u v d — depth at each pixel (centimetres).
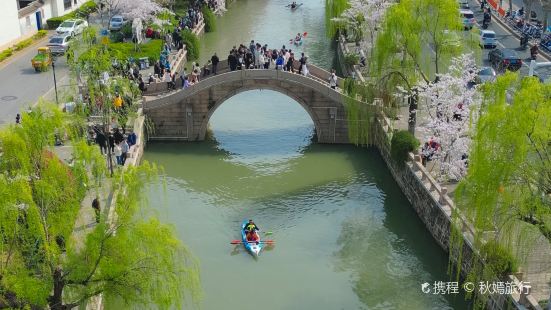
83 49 4184
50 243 2564
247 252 4050
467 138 4162
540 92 2916
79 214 2969
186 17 8544
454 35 4997
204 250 4056
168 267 2681
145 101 5394
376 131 5406
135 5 7538
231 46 8412
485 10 8388
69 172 2852
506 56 6328
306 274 3859
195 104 5409
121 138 4609
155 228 2675
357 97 5222
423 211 4284
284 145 5569
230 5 10969
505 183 2920
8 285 2405
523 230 3061
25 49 7119
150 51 6838
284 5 11000
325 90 5322
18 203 2467
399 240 4225
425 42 5078
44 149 2678
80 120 3288
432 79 5591
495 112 2948
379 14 6662
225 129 5872
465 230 3703
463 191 3372
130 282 2638
